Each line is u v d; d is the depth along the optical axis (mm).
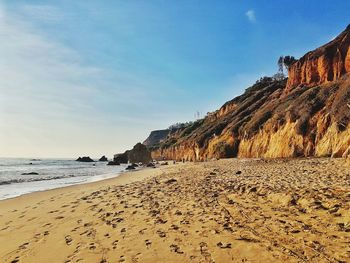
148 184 18391
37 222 9586
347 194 8781
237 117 72438
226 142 61312
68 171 49625
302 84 57094
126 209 10648
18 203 13617
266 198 10250
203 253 5980
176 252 6129
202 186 14969
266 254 5680
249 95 93250
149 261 5773
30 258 6367
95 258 6113
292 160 29797
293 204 8930
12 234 8281
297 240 6246
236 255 5758
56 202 13375
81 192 16609
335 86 41000
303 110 40375
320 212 7824
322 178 13312
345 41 48719
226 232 7133
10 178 32781
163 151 127875
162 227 7980
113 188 17609
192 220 8438
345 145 25719
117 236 7477
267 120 51531
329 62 50656
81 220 9422
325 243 5965
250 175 18469
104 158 152625
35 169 58438
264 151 45156
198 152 73875
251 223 7688
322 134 33844
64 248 6855
